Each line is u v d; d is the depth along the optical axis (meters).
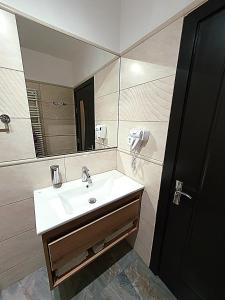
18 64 0.87
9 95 0.87
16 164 0.97
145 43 1.02
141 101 1.12
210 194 0.79
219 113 0.71
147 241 1.29
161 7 0.88
